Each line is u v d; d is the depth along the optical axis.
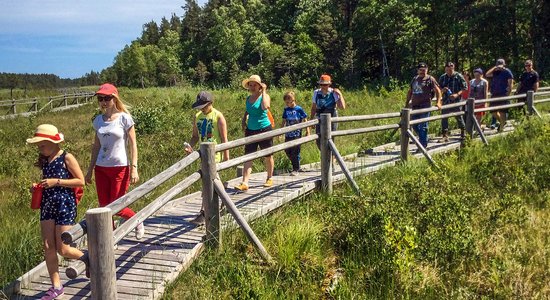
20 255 5.55
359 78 59.47
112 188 5.25
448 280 5.11
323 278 5.14
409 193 6.89
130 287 4.64
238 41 98.62
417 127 10.21
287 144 7.05
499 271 5.14
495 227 6.12
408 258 5.13
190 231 5.95
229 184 7.74
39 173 10.62
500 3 36.75
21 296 4.64
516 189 7.51
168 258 5.19
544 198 7.14
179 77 107.25
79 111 28.36
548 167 8.04
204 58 110.94
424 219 6.05
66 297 4.59
